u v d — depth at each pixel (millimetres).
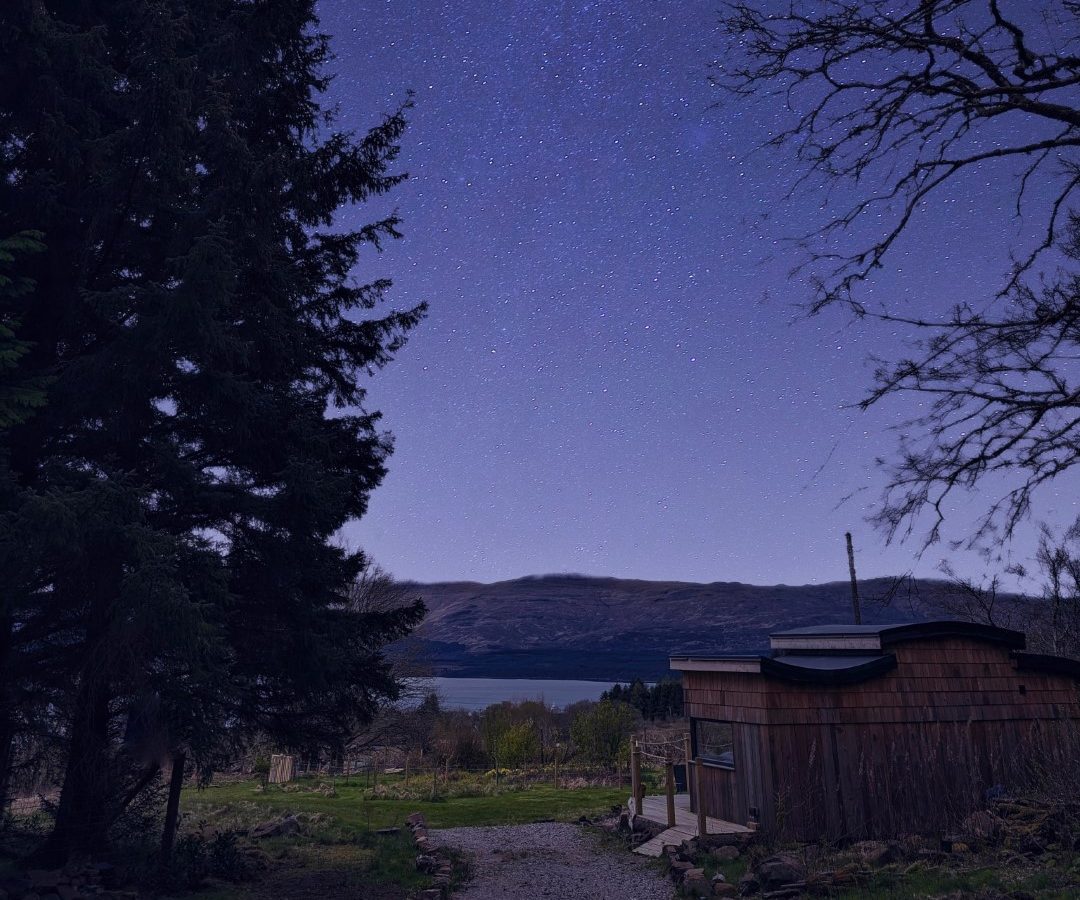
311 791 27047
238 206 12570
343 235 16969
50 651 10938
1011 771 14609
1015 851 10820
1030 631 19031
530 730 36188
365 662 14656
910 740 14320
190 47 13594
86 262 11406
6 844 11938
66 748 11250
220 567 10656
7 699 10352
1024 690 15234
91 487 9070
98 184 11469
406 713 31875
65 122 10875
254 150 15086
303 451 13508
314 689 13023
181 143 11352
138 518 9516
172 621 8969
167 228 12094
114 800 12195
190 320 10352
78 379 10617
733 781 14852
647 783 28031
